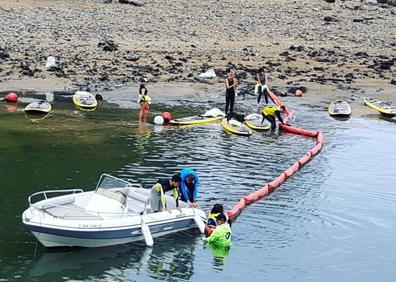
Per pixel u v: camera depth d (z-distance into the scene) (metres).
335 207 24.98
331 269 20.12
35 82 44.47
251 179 27.75
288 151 32.59
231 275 19.42
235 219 23.44
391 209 25.03
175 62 51.38
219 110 39.06
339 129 37.66
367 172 29.69
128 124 36.47
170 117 37.09
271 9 75.50
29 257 19.64
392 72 53.38
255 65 52.50
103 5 69.75
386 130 37.81
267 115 37.22
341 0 84.38
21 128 34.44
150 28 62.09
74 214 20.30
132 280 18.86
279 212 24.28
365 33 68.62
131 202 21.98
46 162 28.72
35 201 23.86
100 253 20.09
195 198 22.58
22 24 59.25
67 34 57.31
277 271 19.81
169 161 29.75
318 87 47.94
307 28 68.56
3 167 27.75
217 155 31.17
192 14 69.56
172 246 20.83
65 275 18.86
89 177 26.84
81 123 36.19
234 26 66.25
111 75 47.06
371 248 21.66
